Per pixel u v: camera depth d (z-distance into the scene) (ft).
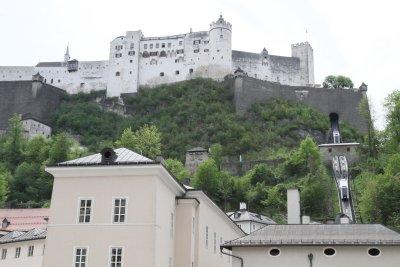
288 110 641.40
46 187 452.35
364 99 574.15
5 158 542.16
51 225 151.02
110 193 151.33
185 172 472.85
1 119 653.71
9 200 435.53
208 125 631.97
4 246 233.35
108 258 145.79
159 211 151.64
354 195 440.45
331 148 521.65
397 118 443.32
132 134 566.36
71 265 146.72
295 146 603.67
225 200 452.76
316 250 134.21
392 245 130.31
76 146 576.61
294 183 453.58
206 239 184.03
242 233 250.98
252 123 631.56
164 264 154.30
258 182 478.59
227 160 577.43
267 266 134.62
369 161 492.95
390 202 304.09
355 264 131.75
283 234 139.64
